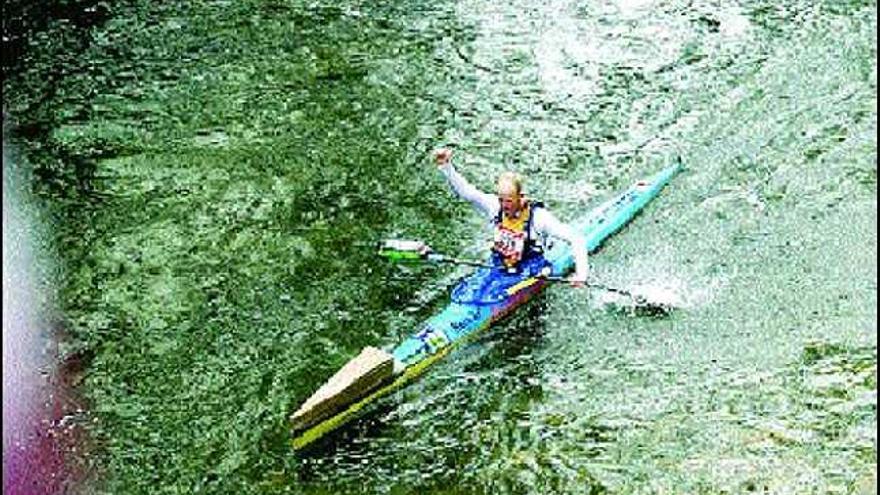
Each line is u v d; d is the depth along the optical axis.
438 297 15.38
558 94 19.98
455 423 13.29
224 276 15.99
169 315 15.29
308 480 12.62
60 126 19.83
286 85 20.78
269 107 20.17
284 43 22.11
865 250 15.73
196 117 19.98
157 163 18.73
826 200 16.88
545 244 15.15
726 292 15.13
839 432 12.88
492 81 20.47
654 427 13.14
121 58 21.81
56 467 12.95
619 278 15.46
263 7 23.47
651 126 18.98
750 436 12.92
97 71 21.44
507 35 21.89
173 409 13.74
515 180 14.25
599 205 17.11
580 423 13.25
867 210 16.58
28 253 16.59
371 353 13.40
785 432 12.94
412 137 19.06
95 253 16.58
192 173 18.44
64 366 14.43
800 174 17.53
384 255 15.29
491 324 14.59
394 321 14.98
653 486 12.39
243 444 13.20
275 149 18.98
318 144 19.06
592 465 12.70
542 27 22.09
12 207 17.69
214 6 23.53
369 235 16.72
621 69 20.61
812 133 18.53
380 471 12.70
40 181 18.36
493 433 13.16
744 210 16.75
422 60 21.27
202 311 15.34
